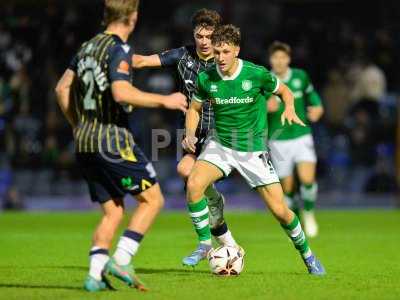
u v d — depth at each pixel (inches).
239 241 1321.4
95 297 730.8
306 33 2448.3
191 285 810.2
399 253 1151.6
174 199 2234.3
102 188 765.9
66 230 1579.7
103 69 750.5
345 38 2549.2
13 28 2465.6
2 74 2454.5
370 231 1561.3
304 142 1448.1
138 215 761.6
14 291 773.9
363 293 768.9
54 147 2321.6
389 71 2488.9
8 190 2225.6
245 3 2603.3
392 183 2272.4
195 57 978.1
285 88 879.1
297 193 1553.9
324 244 1286.9
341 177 2317.9
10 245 1256.2
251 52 2439.7
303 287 801.6
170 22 2586.1
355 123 2377.0
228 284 819.4
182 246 1237.1
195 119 889.5
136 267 981.8
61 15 2437.3
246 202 2208.4
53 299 722.8
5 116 2410.2
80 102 770.2
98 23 2432.3
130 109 767.7
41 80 2429.9
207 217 912.9
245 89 860.6
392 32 2608.3
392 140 2357.3
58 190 2293.3
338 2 2645.2
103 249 761.0
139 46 2480.3
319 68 2425.0
